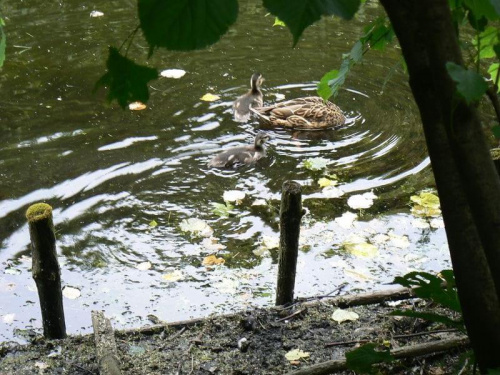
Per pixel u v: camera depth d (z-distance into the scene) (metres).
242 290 6.06
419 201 7.29
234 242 6.74
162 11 1.65
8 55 10.37
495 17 2.32
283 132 8.77
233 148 8.11
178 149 8.30
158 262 6.46
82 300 5.93
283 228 5.20
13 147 8.22
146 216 7.12
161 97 9.44
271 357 4.69
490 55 3.14
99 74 9.87
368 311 5.17
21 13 11.70
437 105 2.46
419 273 3.70
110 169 7.86
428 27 2.22
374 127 8.85
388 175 7.79
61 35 10.97
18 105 9.11
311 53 10.73
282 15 1.64
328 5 1.64
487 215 2.41
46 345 4.96
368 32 3.77
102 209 7.21
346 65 3.74
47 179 7.65
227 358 4.71
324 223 6.98
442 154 2.53
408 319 4.84
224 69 10.25
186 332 5.02
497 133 2.46
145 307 5.85
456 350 4.31
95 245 6.69
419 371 4.18
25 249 6.59
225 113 9.10
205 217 7.11
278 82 10.02
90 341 4.99
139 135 8.55
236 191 7.54
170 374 4.56
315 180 7.74
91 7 11.95
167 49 1.68
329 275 6.21
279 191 7.56
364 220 7.02
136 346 4.86
